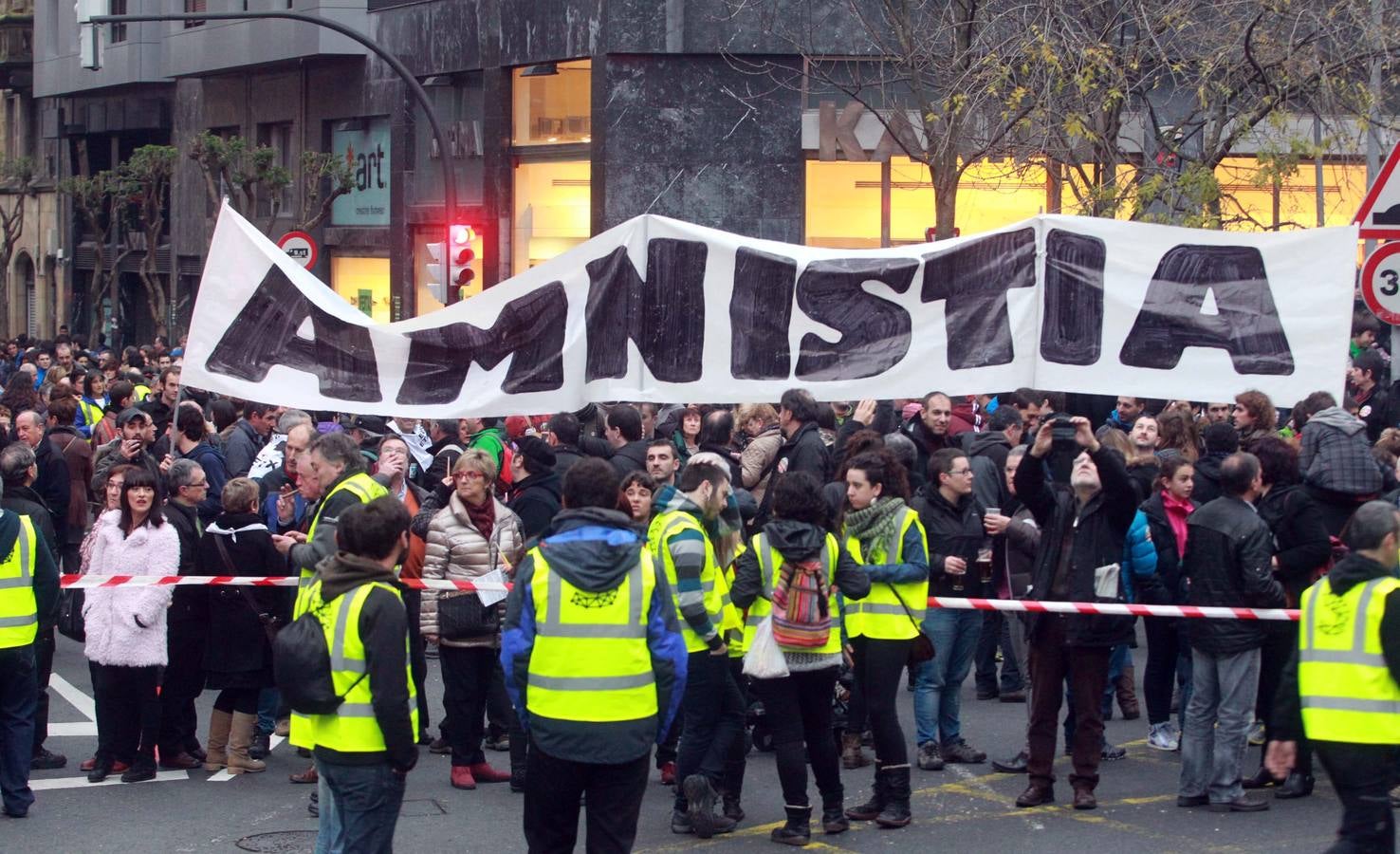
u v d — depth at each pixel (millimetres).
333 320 9180
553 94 28234
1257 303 8844
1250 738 9984
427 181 31484
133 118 42906
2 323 49188
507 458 11242
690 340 9141
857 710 9422
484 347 9195
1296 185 20438
